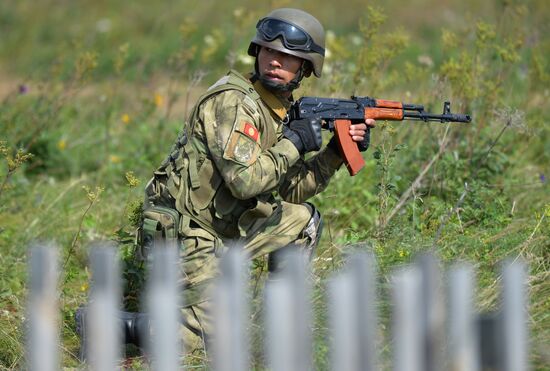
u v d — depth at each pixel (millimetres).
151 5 61719
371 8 23844
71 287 19062
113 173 26172
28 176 26453
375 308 13852
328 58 26766
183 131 16031
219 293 10453
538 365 13508
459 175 21422
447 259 16234
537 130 24031
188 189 15664
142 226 15906
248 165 15055
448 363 11617
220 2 60531
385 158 18875
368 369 10422
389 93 26609
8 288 18312
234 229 15898
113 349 10773
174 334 10609
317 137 15648
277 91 15961
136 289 16422
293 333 10281
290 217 16547
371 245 17094
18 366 15164
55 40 56531
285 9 15875
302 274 10289
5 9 61688
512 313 10758
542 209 19609
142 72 38406
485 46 23234
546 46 28750
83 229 21734
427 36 54438
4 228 21328
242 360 10586
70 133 28734
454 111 23172
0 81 48156
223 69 29547
